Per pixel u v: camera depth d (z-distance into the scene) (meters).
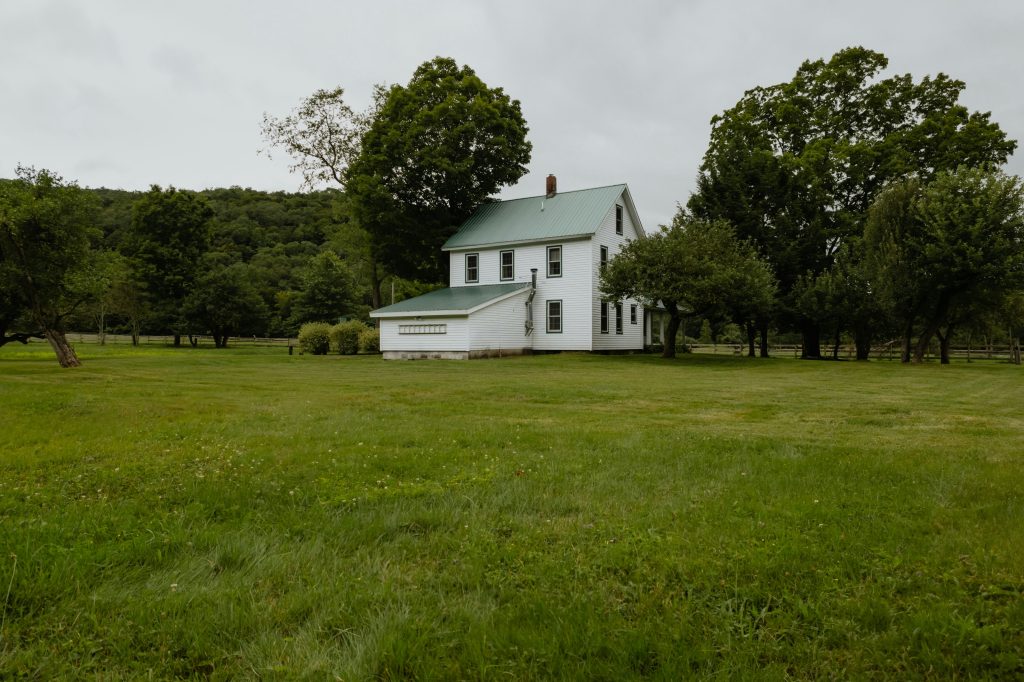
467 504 4.30
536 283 32.19
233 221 85.94
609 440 6.67
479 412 9.45
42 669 2.26
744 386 14.45
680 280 24.36
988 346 35.16
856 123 32.88
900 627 2.54
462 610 2.70
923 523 3.79
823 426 8.08
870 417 9.01
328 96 37.78
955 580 2.92
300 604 2.74
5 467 5.39
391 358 30.17
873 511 4.04
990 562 3.14
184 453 5.94
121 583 2.96
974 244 21.88
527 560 3.29
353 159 38.97
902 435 7.33
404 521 3.88
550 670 2.24
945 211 22.61
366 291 68.69
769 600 2.79
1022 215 21.67
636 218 34.84
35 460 5.63
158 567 3.17
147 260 54.09
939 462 5.52
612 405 10.53
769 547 3.36
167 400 10.75
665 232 26.72
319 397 11.58
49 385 13.19
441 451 6.05
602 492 4.56
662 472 5.20
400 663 2.27
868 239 25.14
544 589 2.92
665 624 2.56
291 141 38.06
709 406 10.42
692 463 5.52
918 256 23.14
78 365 19.86
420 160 34.50
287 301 67.31
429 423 8.05
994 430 7.79
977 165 27.23
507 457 5.82
